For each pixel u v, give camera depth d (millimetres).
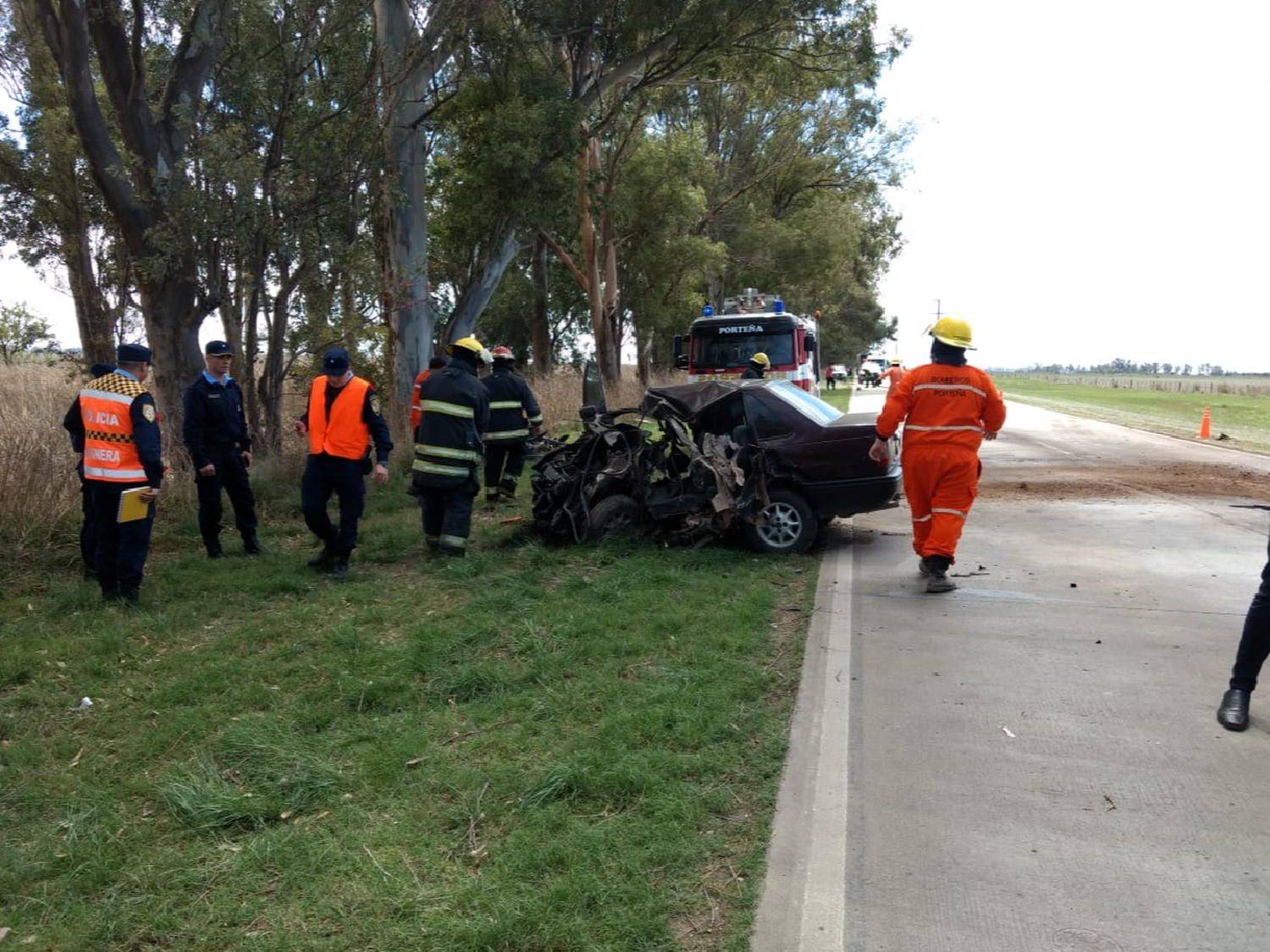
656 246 25000
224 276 10430
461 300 15953
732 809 3527
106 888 3023
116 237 12914
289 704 4527
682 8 15539
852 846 3260
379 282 11906
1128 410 32000
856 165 33469
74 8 9438
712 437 8133
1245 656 4250
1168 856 3174
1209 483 12375
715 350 17500
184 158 9664
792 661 5199
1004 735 4191
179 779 3689
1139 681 4840
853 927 2809
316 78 11359
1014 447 17766
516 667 4973
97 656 5188
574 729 4199
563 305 30375
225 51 10680
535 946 2695
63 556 7387
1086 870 3100
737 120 31484
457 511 7555
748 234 32344
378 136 11047
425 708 4492
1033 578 7160
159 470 6246
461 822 3393
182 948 2729
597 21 15586
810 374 18359
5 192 13086
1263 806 3504
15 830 3389
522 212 14844
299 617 5969
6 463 7652
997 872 3098
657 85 19734
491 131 14273
